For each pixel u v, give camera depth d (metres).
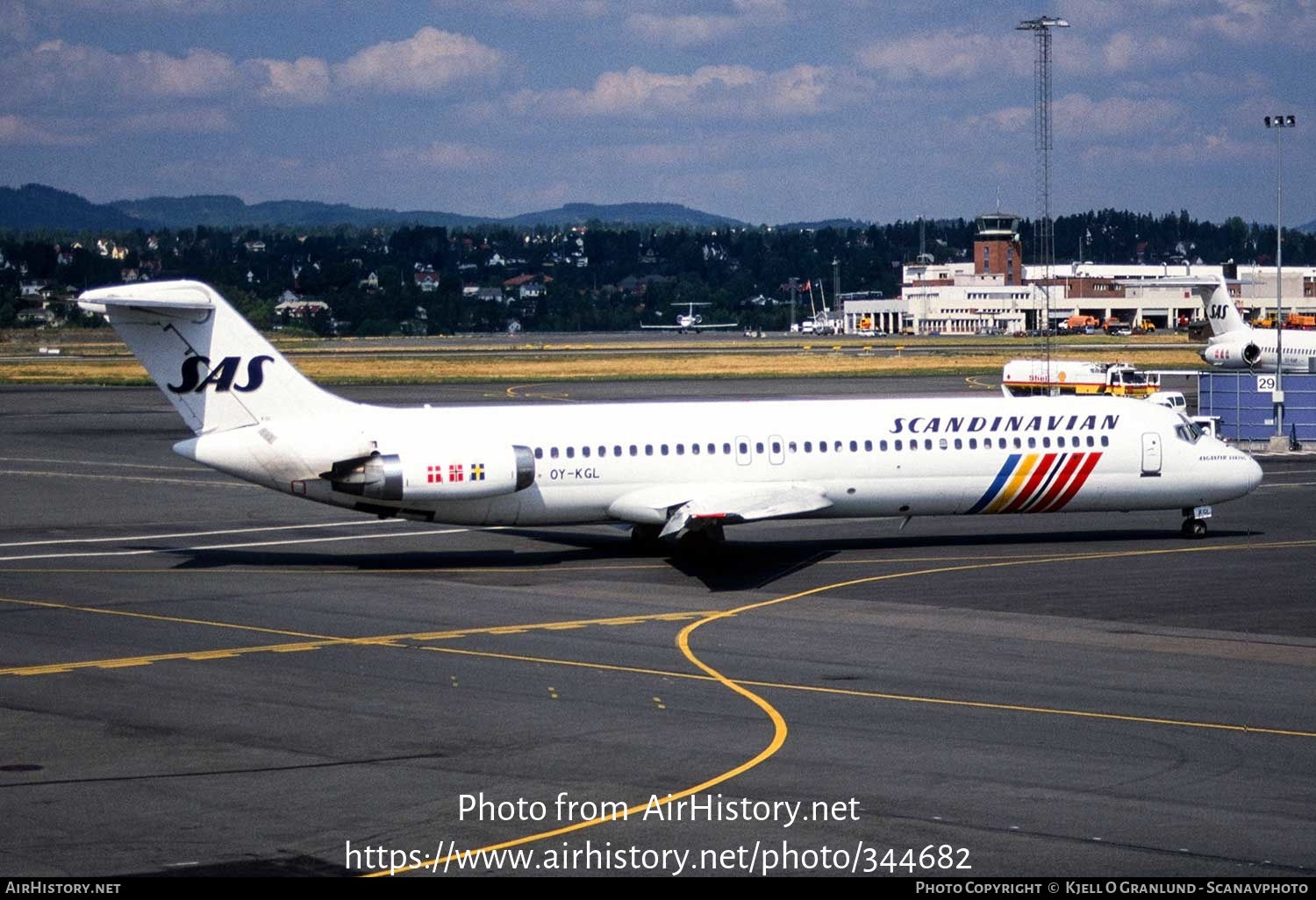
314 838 31.89
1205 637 54.03
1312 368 193.00
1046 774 36.31
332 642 54.00
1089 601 61.59
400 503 70.69
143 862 30.34
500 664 50.00
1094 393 176.75
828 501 73.56
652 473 73.62
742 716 42.53
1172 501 78.50
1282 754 38.12
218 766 37.59
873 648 52.28
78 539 83.50
